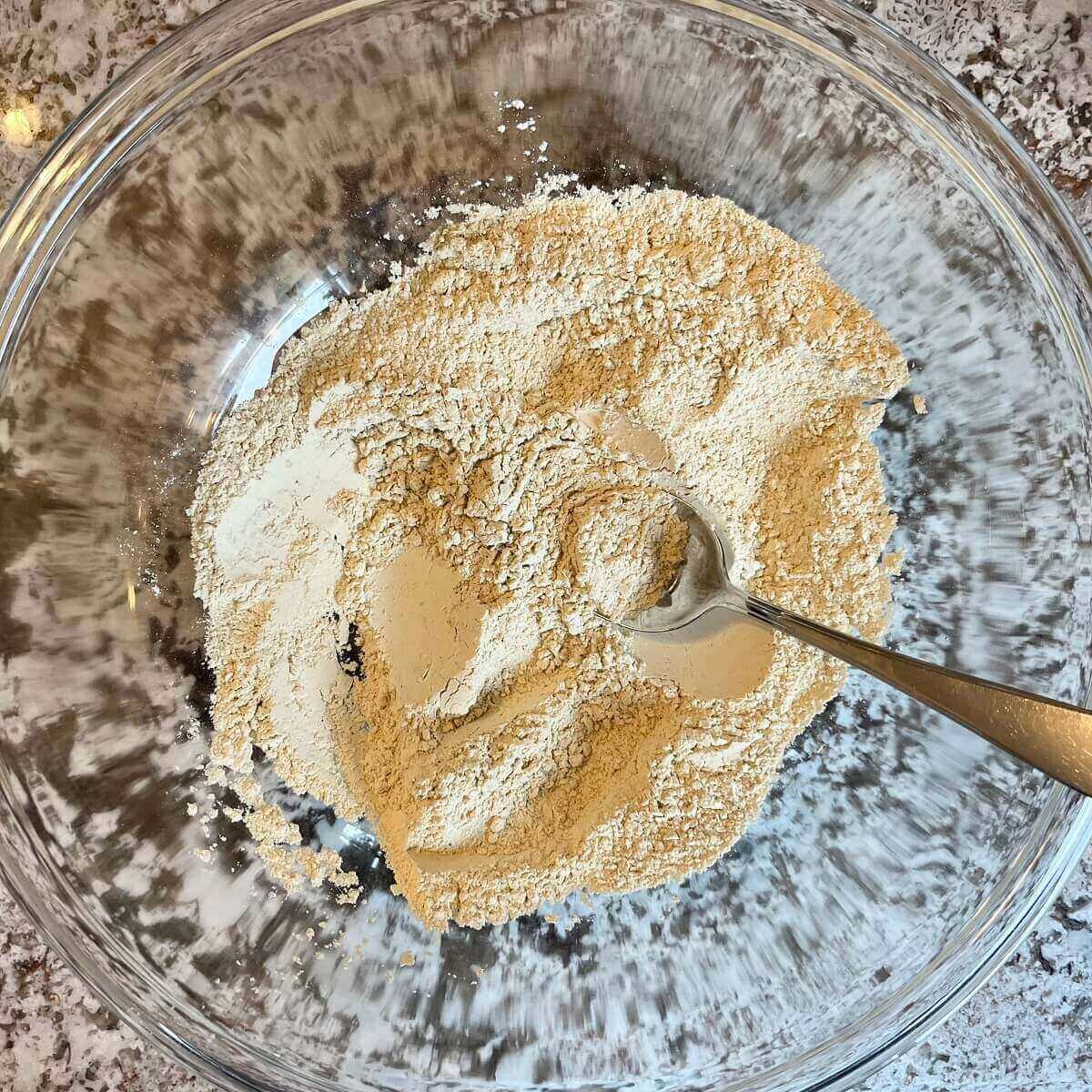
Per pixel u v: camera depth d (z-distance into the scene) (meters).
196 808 0.21
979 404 0.20
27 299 0.20
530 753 0.20
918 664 0.17
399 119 0.20
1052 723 0.16
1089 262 0.19
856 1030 0.20
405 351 0.20
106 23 0.21
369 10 0.19
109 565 0.21
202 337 0.21
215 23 0.19
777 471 0.20
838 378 0.19
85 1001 0.21
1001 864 0.20
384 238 0.20
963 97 0.18
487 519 0.20
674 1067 0.20
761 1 0.19
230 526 0.21
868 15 0.18
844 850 0.21
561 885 0.20
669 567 0.20
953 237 0.20
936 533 0.20
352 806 0.21
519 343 0.20
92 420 0.21
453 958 0.21
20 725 0.20
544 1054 0.20
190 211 0.20
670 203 0.19
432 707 0.20
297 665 0.21
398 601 0.21
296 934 0.21
